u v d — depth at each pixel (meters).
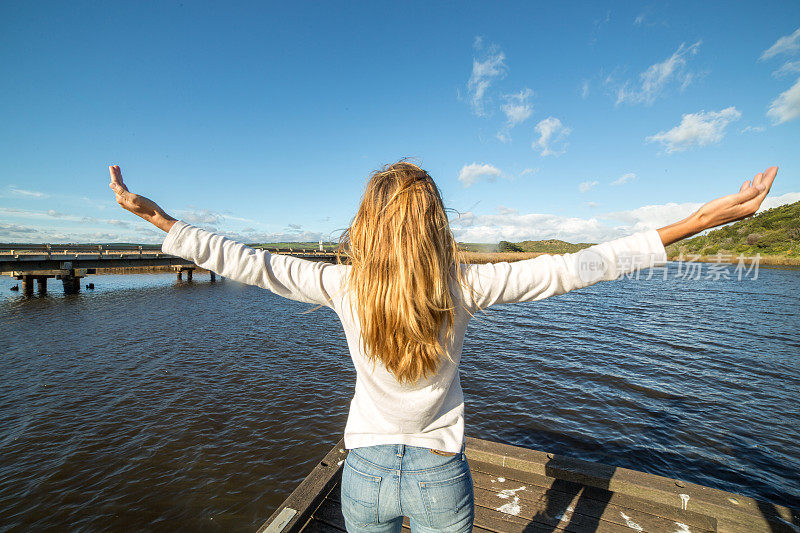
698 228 0.89
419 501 1.04
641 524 2.73
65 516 4.57
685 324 15.53
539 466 3.22
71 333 13.31
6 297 21.83
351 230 1.01
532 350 11.51
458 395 1.12
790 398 7.88
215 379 8.97
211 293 24.98
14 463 5.57
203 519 4.54
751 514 2.63
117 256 24.67
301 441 6.23
